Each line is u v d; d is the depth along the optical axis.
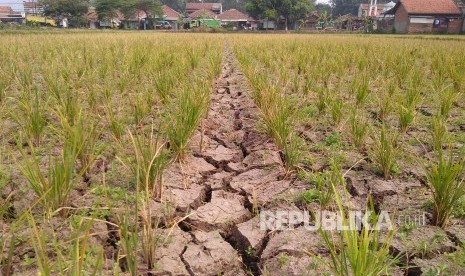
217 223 2.89
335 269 1.95
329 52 13.77
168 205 2.99
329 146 4.30
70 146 3.31
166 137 4.32
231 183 3.53
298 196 3.14
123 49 13.35
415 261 2.35
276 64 9.79
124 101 6.05
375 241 1.90
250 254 2.57
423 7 54.25
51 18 68.62
